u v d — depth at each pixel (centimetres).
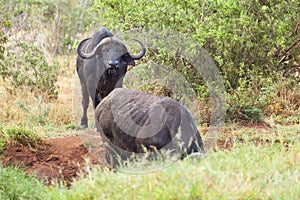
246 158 1484
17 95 2630
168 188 1242
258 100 2292
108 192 1321
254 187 1299
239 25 2394
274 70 2450
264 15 2434
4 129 1970
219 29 2284
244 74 2375
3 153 1875
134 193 1276
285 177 1393
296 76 2539
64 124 2381
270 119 2156
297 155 1570
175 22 2316
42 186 1602
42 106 2488
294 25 2455
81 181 1446
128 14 2366
